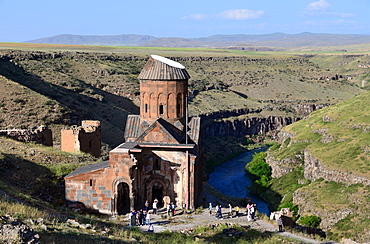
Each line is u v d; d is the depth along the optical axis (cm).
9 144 4638
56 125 8144
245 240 3052
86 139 5334
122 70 16700
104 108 11556
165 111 4134
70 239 2266
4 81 9281
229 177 10819
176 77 4097
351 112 10381
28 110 8181
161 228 3238
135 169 3691
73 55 17125
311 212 6525
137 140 3881
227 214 3809
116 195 3512
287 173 9412
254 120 17475
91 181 3525
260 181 9650
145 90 4159
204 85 18950
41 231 2270
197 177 4103
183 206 3806
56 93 10350
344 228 5775
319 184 7469
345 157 7800
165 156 3797
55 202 3597
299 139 10488
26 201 3045
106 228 2819
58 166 4228
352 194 6550
